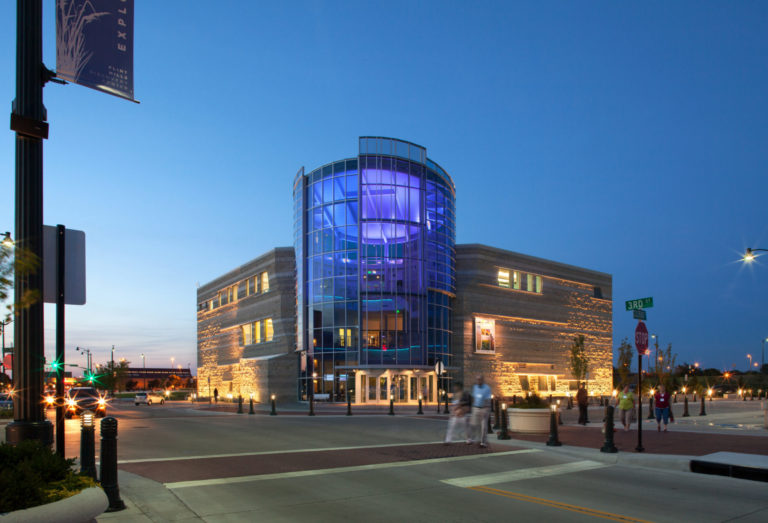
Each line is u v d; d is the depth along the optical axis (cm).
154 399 6269
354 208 4734
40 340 708
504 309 5634
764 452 1373
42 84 762
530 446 1543
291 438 1795
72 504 513
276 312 5206
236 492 937
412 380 4644
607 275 7000
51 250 770
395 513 825
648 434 1877
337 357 4594
